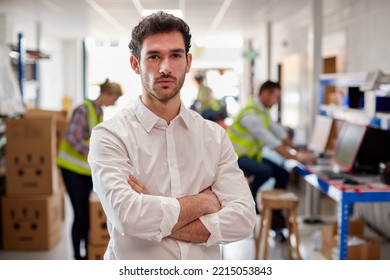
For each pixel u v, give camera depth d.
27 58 6.18
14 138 4.31
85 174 3.69
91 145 1.43
